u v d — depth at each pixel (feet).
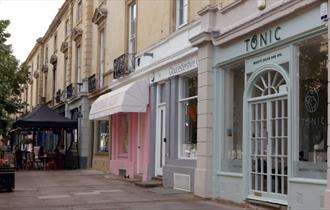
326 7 30.48
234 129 42.27
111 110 62.59
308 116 33.09
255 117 38.70
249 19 38.50
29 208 38.73
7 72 86.17
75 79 100.89
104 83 81.15
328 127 29.68
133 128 65.26
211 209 37.45
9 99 89.97
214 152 43.45
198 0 47.98
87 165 90.84
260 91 38.45
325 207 29.40
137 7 65.57
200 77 44.98
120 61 69.41
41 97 135.44
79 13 100.58
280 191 35.17
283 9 34.24
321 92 31.94
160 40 56.29
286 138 34.81
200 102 44.78
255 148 38.47
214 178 43.27
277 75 36.24
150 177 58.29
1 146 98.48
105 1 82.28
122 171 69.56
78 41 99.04
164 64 54.65
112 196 46.01
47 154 97.25
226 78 43.39
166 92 54.39
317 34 32.01
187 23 50.16
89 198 44.70
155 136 58.18
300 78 34.09
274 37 35.88
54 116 91.30
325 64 31.68
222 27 42.80
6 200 43.73
